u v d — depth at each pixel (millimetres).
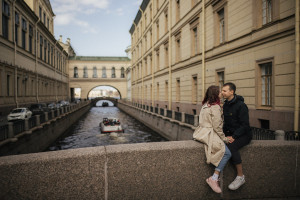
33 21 30172
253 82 10102
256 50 9867
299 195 2742
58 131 19516
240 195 2604
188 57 17641
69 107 26656
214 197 2523
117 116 40281
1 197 1905
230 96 2646
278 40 8570
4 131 9602
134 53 45812
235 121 2576
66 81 61719
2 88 20453
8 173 1922
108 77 71812
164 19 23844
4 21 21578
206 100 2521
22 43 26750
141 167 2287
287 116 8039
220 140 2348
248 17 10367
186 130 13539
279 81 8516
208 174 2498
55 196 2047
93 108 67062
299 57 7609
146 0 31109
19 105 24484
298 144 2746
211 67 14070
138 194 2281
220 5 12836
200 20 15414
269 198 2662
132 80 49938
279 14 8477
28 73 28047
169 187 2377
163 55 24672
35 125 13445
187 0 17578
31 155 2092
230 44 11859
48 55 39875
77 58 71375
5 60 21156
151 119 23875
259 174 2637
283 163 2699
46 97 37625
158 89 27594
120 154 2229
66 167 2076
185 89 18391
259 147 2637
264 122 9617
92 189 2146
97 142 17641
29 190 1979
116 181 2213
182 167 2414
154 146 2404
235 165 2494
